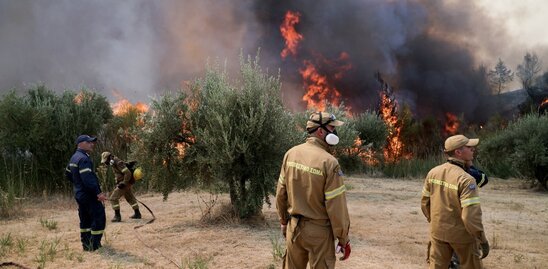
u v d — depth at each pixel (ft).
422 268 19.17
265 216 30.32
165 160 28.81
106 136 43.60
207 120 27.78
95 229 21.89
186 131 29.37
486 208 35.22
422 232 26.30
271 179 27.09
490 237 25.57
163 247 22.38
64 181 39.55
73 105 41.93
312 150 13.00
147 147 28.68
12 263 19.57
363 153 58.03
